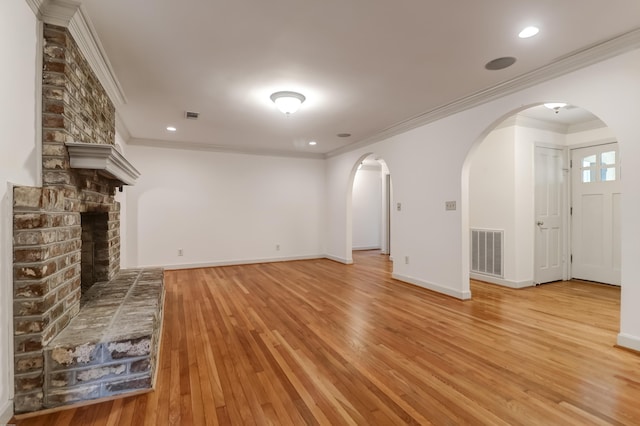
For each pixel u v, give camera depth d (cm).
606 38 235
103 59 257
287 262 656
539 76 288
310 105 382
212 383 197
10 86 157
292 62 272
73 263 211
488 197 473
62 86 195
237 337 268
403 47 248
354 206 868
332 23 217
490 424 158
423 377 204
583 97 261
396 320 310
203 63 274
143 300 250
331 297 392
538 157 459
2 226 153
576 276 483
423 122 429
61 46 194
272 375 207
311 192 701
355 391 188
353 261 671
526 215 447
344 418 164
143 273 353
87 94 241
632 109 233
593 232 464
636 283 237
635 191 234
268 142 589
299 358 230
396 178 489
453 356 234
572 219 486
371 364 221
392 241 509
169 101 364
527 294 405
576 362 223
